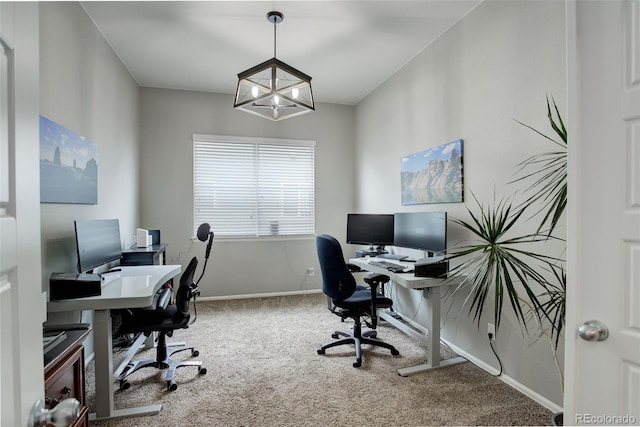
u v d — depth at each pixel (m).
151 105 4.09
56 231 2.09
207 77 3.83
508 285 1.68
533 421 1.78
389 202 3.82
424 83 3.13
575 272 0.93
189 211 4.24
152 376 2.29
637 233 0.82
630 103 0.83
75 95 2.35
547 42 1.91
